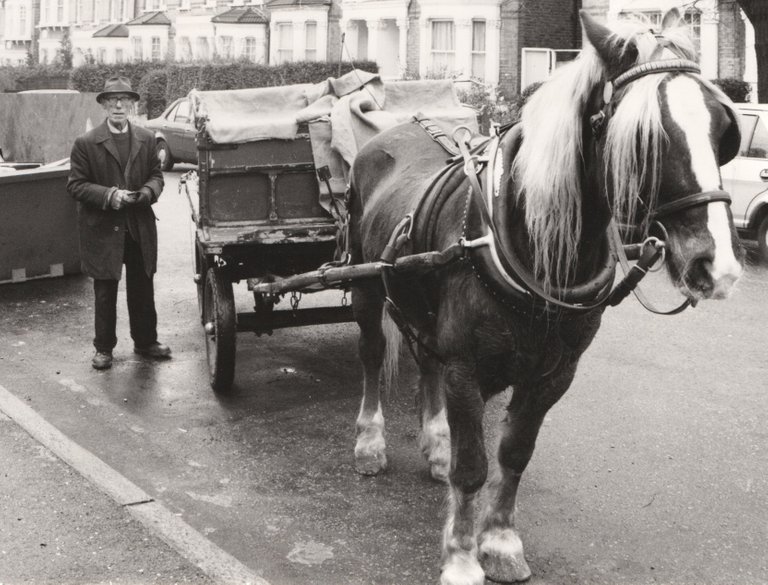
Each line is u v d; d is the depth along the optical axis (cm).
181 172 2217
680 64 331
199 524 497
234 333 680
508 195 384
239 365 783
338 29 3422
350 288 597
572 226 368
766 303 976
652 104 320
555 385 405
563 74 368
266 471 569
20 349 830
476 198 395
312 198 695
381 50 3192
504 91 2850
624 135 323
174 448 606
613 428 638
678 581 440
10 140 1795
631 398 696
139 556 444
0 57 5784
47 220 1054
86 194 749
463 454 404
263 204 688
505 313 382
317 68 3062
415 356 508
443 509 515
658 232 331
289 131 677
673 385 725
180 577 425
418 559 459
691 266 316
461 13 2905
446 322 405
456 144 509
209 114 698
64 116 1680
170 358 805
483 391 415
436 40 3011
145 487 545
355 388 726
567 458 587
